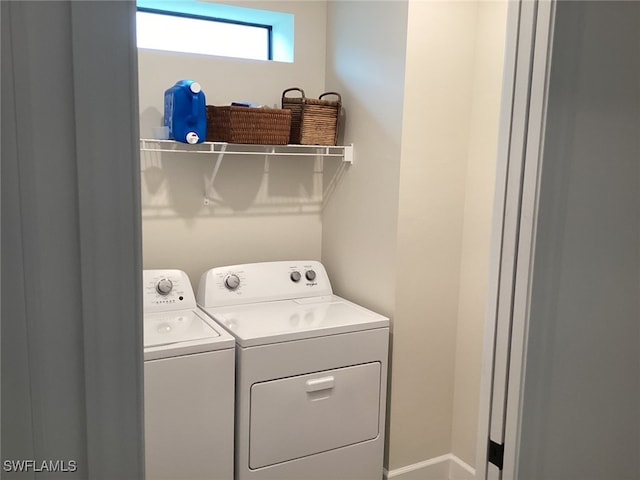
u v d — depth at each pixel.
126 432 0.72
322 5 2.71
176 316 2.23
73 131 0.64
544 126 1.01
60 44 0.62
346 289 2.66
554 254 1.07
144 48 2.37
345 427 2.21
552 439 1.15
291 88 2.56
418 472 2.49
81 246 0.66
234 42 2.77
